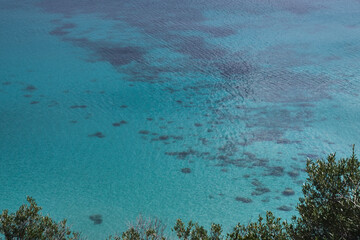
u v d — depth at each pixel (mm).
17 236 6262
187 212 17344
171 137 24703
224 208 17594
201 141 24125
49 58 39094
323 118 26688
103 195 18734
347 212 5281
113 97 30812
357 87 31688
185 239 5844
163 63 38156
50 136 24828
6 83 33062
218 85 32969
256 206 17672
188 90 32125
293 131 25016
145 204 17984
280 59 38719
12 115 27547
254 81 33656
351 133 24594
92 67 36906
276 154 22312
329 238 5254
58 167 21312
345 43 42625
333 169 5891
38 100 30031
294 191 18766
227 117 27359
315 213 5414
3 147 23344
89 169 21141
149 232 7891
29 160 21969
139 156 22469
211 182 19734
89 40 44500
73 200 18266
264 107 28734
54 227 6637
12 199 18234
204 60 38875
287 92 31266
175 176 20391
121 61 38500
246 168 20969
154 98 30688
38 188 19266
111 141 24281
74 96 30891
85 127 26094
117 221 16656
